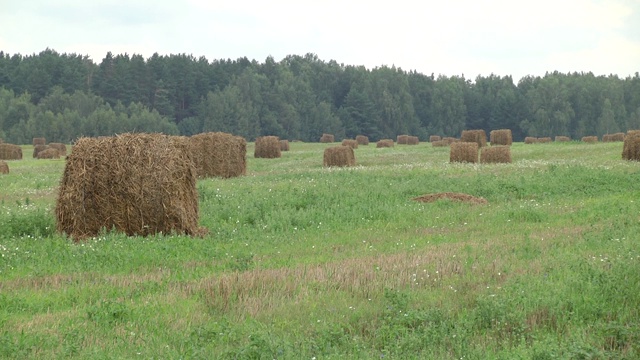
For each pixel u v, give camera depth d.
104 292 17.83
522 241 24.47
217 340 13.88
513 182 44.25
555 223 29.34
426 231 28.44
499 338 14.15
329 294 17.05
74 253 23.39
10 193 44.41
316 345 13.38
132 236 27.55
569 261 20.12
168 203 27.67
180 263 22.09
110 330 14.41
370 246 24.58
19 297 17.11
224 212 32.50
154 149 27.86
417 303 16.30
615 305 15.73
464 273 19.50
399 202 37.06
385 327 14.31
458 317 15.06
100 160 27.52
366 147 127.75
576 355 12.60
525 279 18.03
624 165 56.66
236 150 58.59
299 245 25.41
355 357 12.77
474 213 32.91
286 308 15.88
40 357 12.75
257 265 21.23
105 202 27.47
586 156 77.50
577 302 15.82
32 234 27.78
